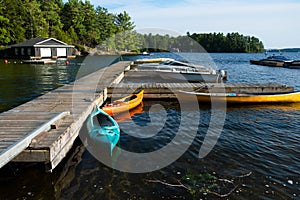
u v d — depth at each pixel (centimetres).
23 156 561
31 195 530
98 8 6519
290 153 712
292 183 564
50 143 574
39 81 1995
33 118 726
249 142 791
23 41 4700
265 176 591
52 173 596
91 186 557
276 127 934
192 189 545
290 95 1255
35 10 5681
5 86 1764
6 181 573
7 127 647
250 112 1130
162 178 587
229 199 512
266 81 2209
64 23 6650
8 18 4944
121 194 530
